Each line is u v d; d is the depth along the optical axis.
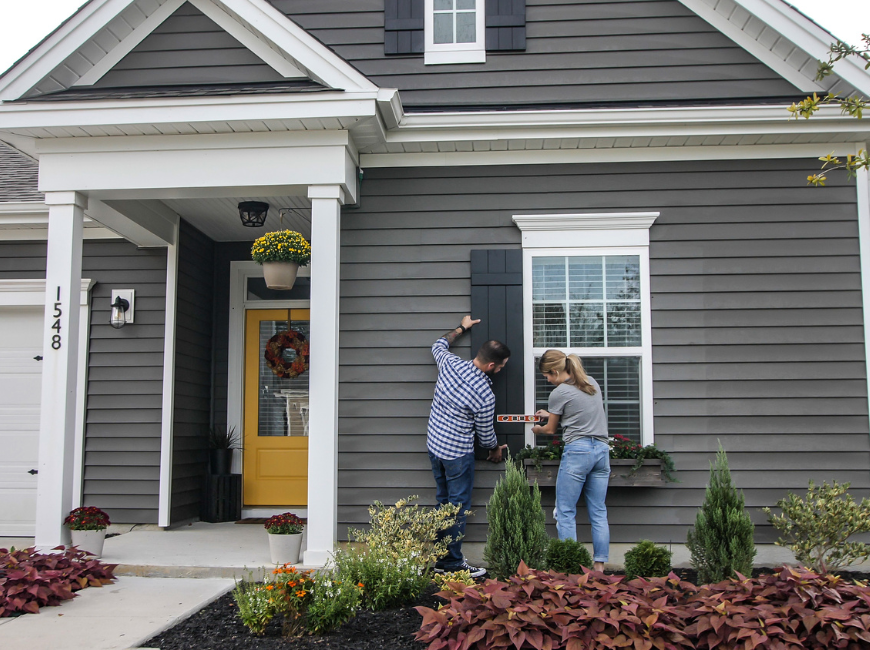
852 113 4.87
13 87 5.43
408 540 4.84
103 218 6.28
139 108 5.25
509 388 5.82
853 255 5.85
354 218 6.03
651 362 5.82
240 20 5.65
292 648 3.82
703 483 5.70
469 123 5.71
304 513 7.91
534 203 5.99
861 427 5.71
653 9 6.22
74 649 3.79
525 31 6.29
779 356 5.79
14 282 7.40
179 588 5.02
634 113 5.66
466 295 5.95
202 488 7.87
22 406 7.44
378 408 5.84
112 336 7.34
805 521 5.23
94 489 7.16
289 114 5.21
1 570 4.76
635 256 5.93
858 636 3.35
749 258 5.88
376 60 6.38
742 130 5.73
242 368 8.13
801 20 5.72
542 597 3.74
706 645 3.55
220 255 8.32
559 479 5.19
